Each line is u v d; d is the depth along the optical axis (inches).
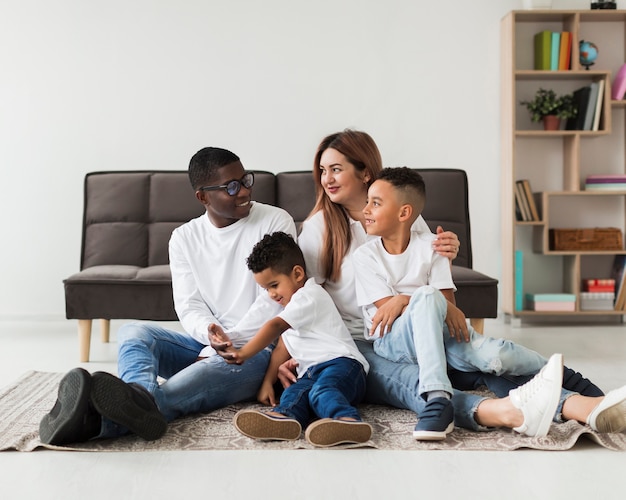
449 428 77.3
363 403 94.7
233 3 191.8
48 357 141.6
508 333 173.0
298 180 163.5
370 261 91.4
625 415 75.0
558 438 75.9
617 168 196.5
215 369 88.0
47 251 192.7
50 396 100.7
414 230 96.0
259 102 193.0
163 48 191.8
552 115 189.2
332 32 193.0
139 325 93.8
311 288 88.8
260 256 89.0
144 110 192.1
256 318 90.9
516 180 195.8
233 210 95.0
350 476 67.6
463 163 195.3
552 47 189.0
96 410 75.6
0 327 182.7
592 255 196.7
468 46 194.7
